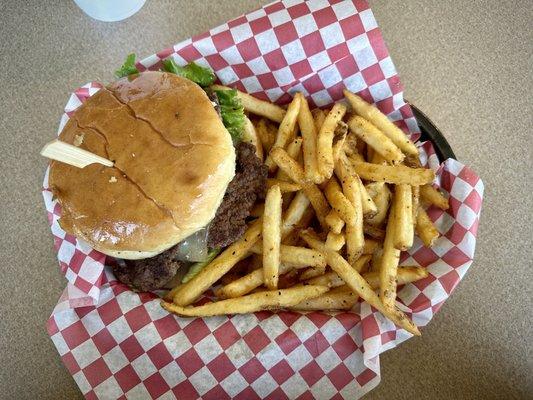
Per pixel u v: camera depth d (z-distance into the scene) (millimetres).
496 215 382
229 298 312
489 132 393
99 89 333
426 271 318
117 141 282
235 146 330
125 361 321
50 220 331
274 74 354
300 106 335
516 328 366
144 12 420
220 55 346
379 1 414
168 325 320
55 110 411
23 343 382
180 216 274
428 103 399
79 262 325
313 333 317
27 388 376
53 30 422
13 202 400
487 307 369
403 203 306
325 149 304
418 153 332
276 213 300
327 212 317
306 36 338
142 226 275
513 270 373
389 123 333
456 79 401
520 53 404
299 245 334
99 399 320
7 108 414
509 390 360
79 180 285
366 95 361
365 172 316
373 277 320
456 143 393
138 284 322
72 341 324
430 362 363
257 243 323
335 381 319
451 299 371
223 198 309
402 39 409
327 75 353
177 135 280
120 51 417
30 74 418
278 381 319
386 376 362
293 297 302
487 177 388
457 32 408
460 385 360
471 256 322
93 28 420
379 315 316
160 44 416
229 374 317
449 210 337
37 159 406
